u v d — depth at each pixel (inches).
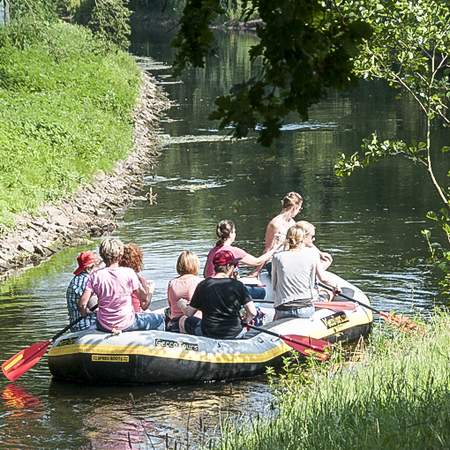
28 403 934.4
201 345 999.6
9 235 1627.7
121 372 979.3
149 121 3240.7
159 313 1097.4
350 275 1411.2
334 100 3590.1
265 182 2193.7
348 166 1124.5
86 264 1045.8
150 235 1731.1
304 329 1063.0
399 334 1033.5
